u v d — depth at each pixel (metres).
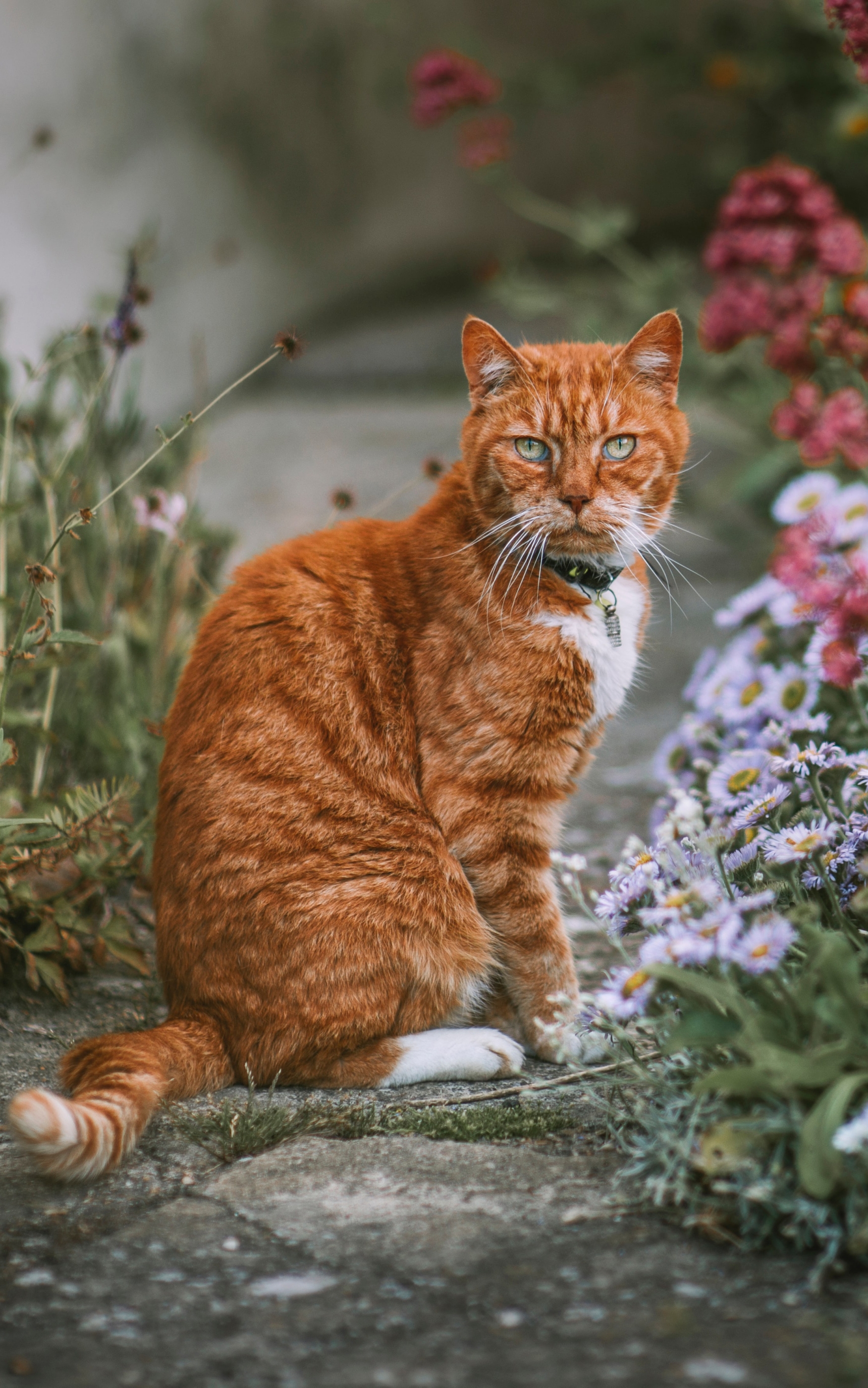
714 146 11.13
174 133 8.86
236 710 2.64
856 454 3.10
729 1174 1.94
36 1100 2.00
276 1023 2.48
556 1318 1.70
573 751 2.75
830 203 3.99
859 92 5.68
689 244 11.93
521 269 11.69
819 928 2.06
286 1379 1.60
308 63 10.31
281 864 2.51
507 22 11.65
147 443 5.21
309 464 7.79
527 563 2.74
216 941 2.50
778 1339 1.64
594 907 3.41
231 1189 2.09
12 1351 1.68
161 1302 1.78
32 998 2.90
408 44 11.10
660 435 2.83
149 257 5.03
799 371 3.87
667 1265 1.82
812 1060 1.83
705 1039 1.93
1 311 5.20
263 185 9.90
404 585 2.81
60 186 7.69
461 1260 1.85
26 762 3.46
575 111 12.23
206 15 9.15
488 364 2.84
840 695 3.17
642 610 2.92
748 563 6.20
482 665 2.68
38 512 3.67
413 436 8.21
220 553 4.29
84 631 3.66
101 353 3.93
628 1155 2.16
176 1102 2.39
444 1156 2.18
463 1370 1.61
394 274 11.61
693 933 2.01
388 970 2.54
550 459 2.76
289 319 10.36
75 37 7.82
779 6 7.95
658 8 8.98
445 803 2.67
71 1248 1.93
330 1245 1.90
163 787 2.70
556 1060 2.60
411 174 11.53
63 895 2.98
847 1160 1.82
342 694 2.67
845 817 2.47
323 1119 2.31
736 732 3.13
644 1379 1.57
